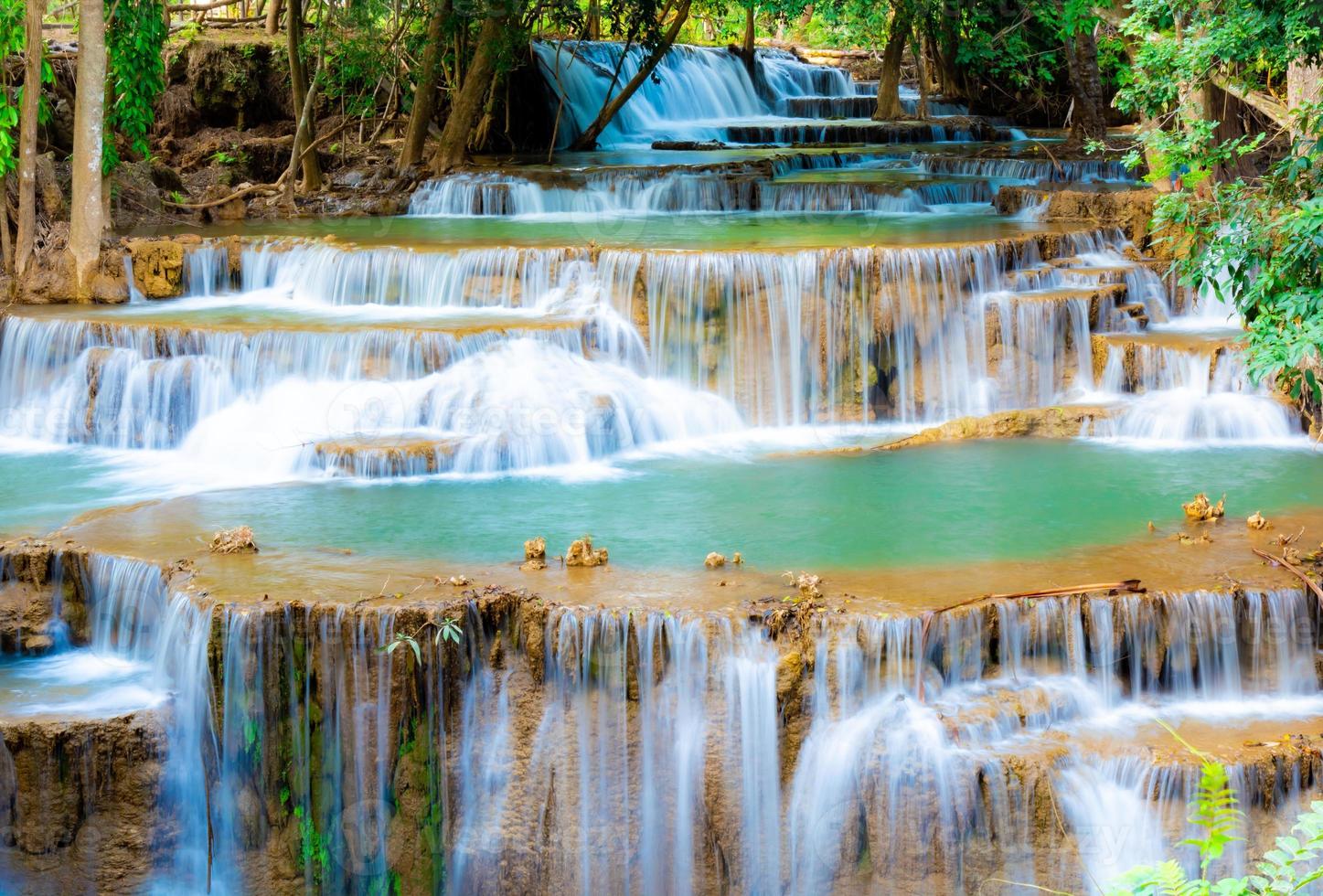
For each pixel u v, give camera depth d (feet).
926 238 52.95
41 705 30.09
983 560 33.32
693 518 36.94
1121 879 17.87
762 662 28.73
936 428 45.52
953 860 27.71
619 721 29.30
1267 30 40.22
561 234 58.65
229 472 42.16
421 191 71.67
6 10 53.98
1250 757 27.35
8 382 47.78
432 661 29.35
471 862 29.78
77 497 39.70
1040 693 29.48
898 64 100.94
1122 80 59.16
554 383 44.21
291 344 44.96
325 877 30.14
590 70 94.32
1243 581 31.35
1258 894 17.57
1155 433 44.52
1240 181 39.06
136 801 29.40
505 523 36.58
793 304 47.39
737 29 132.87
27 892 29.30
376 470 40.73
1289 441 44.24
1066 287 50.88
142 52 62.08
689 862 29.19
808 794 28.58
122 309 50.98
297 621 29.60
